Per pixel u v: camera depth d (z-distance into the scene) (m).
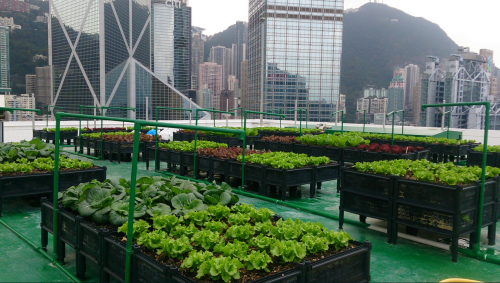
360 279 3.72
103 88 134.50
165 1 193.88
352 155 11.82
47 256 4.87
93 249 4.09
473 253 5.04
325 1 112.56
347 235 3.89
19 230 5.99
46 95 159.00
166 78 198.62
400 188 5.45
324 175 8.87
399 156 10.71
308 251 3.71
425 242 5.52
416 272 4.50
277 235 4.02
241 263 3.30
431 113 127.38
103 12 132.88
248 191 9.16
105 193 4.93
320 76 116.12
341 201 6.32
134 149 3.42
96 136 15.49
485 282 4.25
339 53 115.94
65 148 18.92
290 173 8.09
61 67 147.50
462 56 128.25
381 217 5.75
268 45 112.75
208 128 3.57
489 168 6.20
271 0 110.00
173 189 5.46
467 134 21.14
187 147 11.40
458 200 4.79
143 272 3.43
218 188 5.80
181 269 3.37
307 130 21.08
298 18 112.38
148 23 187.25
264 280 2.99
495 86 183.38
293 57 114.44
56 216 4.71
